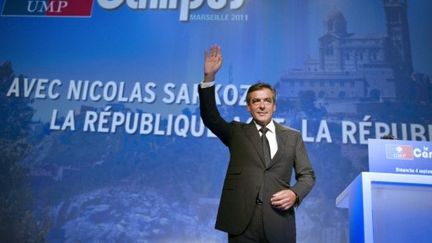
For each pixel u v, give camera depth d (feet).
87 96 12.20
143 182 11.25
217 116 6.04
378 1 12.62
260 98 6.07
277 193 5.34
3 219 11.00
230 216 5.43
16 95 12.29
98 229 10.82
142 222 10.82
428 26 12.30
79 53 12.66
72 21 12.99
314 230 10.57
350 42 12.28
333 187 10.96
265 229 5.28
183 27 12.75
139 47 12.62
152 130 11.75
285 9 12.74
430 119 11.44
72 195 11.18
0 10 13.16
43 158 11.59
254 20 12.68
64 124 11.93
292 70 12.11
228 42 12.50
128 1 13.08
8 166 11.53
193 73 12.32
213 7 12.87
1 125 11.95
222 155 11.41
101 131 11.81
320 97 11.80
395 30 12.30
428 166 5.29
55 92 12.30
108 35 12.80
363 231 4.83
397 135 11.35
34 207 11.10
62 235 10.82
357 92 11.78
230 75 12.16
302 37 12.43
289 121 11.63
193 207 10.94
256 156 5.72
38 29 12.95
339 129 11.47
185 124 11.77
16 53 12.73
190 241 10.64
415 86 11.76
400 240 4.94
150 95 12.13
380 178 5.02
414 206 5.04
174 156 11.46
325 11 12.65
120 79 12.35
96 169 11.41
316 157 11.25
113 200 11.09
